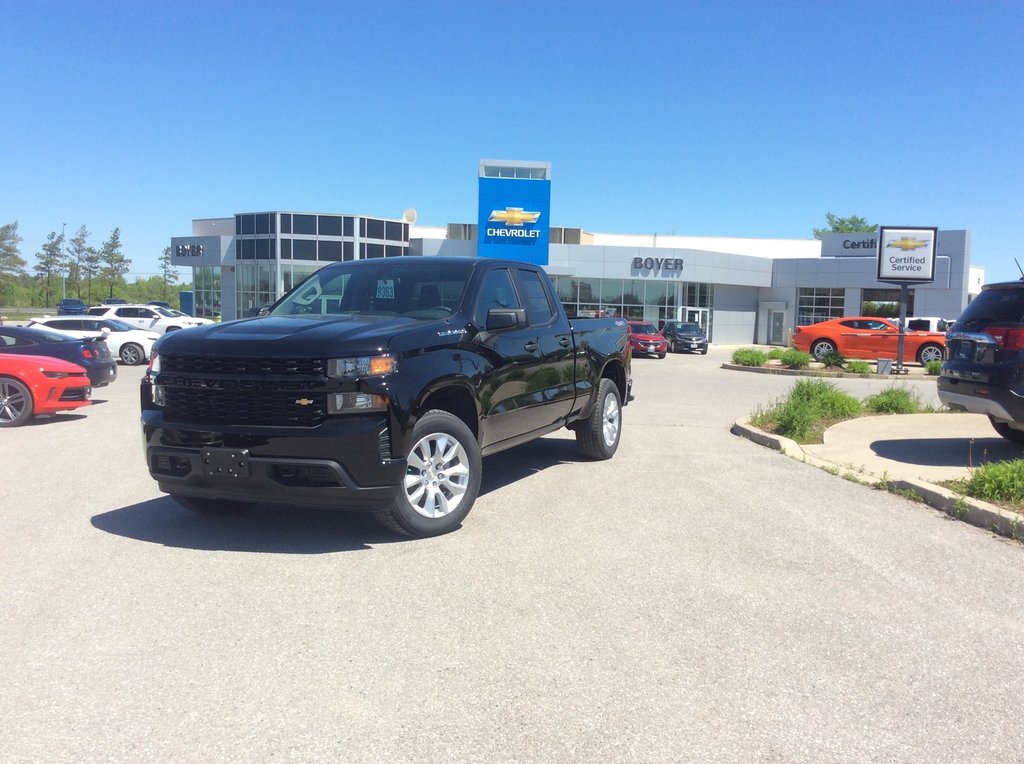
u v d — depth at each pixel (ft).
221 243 166.30
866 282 158.61
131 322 106.32
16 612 14.15
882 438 33.19
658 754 9.92
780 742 10.23
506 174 151.74
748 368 87.76
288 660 12.34
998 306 27.40
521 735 10.30
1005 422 29.07
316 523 20.02
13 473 26.35
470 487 19.38
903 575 16.72
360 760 9.68
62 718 10.57
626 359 30.30
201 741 10.05
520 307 23.30
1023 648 13.23
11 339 44.32
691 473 26.68
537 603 14.82
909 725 10.71
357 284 22.43
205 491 17.72
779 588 15.83
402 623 13.80
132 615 14.03
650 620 14.11
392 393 17.16
